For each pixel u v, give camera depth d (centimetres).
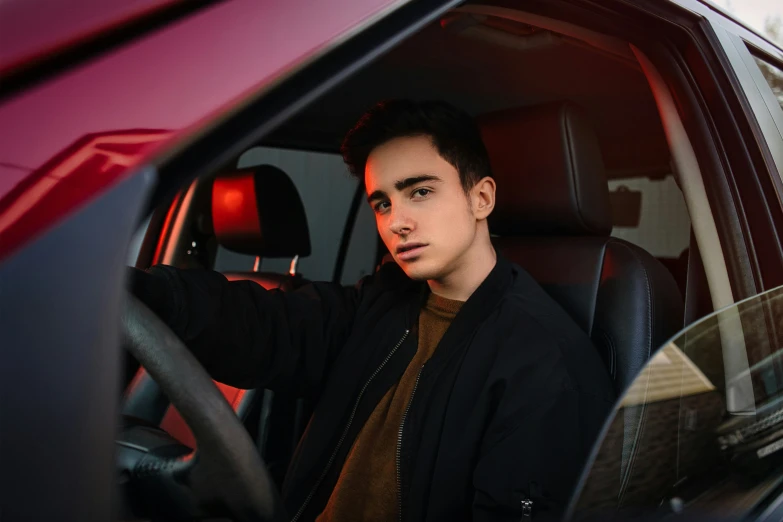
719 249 114
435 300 122
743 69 118
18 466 33
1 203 36
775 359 88
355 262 285
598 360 117
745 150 112
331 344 137
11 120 38
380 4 55
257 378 125
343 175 272
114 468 36
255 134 47
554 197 139
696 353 73
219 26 45
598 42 119
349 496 113
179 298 103
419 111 108
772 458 80
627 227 298
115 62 41
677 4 109
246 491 54
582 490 55
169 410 162
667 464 64
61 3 41
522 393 103
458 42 170
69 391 34
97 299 36
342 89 202
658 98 119
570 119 137
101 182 38
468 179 112
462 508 103
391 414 116
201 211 221
